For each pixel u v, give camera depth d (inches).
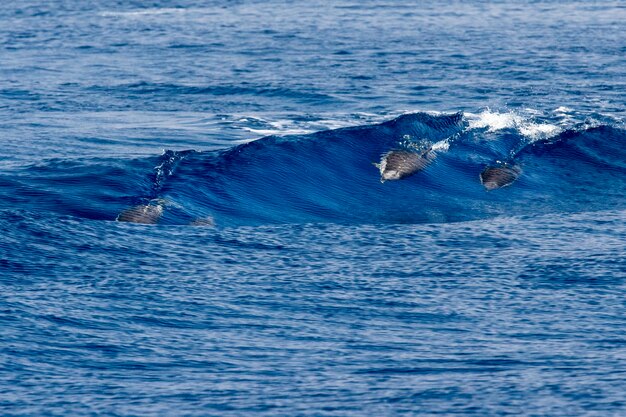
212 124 4308.6
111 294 1815.9
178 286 1884.8
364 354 1478.8
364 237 2327.8
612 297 1812.3
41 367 1395.2
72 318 1648.6
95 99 5113.2
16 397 1251.2
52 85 5610.2
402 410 1186.0
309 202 2802.7
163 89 5433.1
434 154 3120.1
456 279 1947.6
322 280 1943.9
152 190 2706.7
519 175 3058.6
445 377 1336.1
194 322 1660.9
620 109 4719.5
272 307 1761.8
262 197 2787.9
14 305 1707.7
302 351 1493.6
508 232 2380.7
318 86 5457.7
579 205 2839.6
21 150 3526.1
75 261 2053.4
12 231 2199.8
